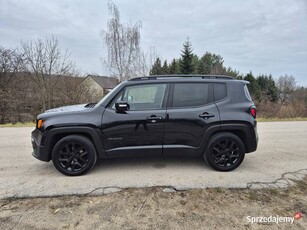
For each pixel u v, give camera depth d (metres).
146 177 3.52
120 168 3.91
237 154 3.77
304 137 6.60
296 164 4.15
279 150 5.11
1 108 14.33
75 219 2.43
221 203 2.77
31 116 15.10
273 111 16.19
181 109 3.68
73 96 16.28
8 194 2.97
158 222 2.38
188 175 3.60
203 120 3.66
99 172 3.73
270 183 3.31
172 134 3.66
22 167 3.98
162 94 3.72
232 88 3.86
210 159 3.74
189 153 3.74
